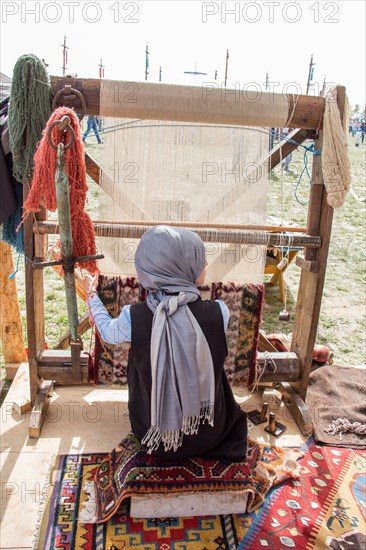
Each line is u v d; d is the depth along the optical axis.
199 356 1.49
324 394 2.66
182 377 1.50
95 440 2.21
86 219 1.85
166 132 2.06
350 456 2.20
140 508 1.75
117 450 1.96
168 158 2.11
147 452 1.79
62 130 1.57
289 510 1.86
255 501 1.87
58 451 2.12
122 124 2.03
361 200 8.70
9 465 2.03
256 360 2.41
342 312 4.19
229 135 2.10
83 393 2.58
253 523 1.79
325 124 1.96
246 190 2.19
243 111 1.93
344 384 2.73
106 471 1.92
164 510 1.77
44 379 2.41
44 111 1.81
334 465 2.14
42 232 2.05
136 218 2.17
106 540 1.69
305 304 2.41
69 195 1.73
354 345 3.62
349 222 7.23
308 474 2.07
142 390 1.62
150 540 1.70
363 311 4.23
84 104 1.86
